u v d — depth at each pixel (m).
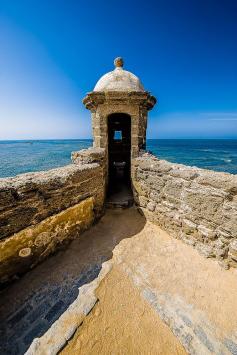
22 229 3.45
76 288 3.32
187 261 3.92
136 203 5.86
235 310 2.96
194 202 4.08
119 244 4.45
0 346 2.51
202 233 3.99
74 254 4.14
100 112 5.93
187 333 2.68
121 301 3.11
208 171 4.05
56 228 4.09
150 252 4.20
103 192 5.64
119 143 8.45
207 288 3.32
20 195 3.34
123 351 2.50
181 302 3.10
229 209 3.51
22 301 3.10
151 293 3.26
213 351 2.49
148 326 2.78
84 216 4.82
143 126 6.16
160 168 4.80
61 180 4.07
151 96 5.84
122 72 6.23
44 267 3.77
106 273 3.62
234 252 3.52
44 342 2.55
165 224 4.84
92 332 2.68
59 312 2.93
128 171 8.24
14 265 3.40
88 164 5.14
